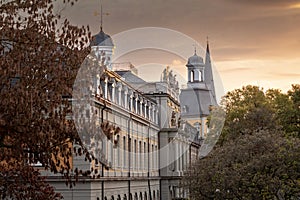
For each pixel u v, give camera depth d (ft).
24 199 97.30
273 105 280.10
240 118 272.72
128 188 216.13
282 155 146.61
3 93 86.69
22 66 88.53
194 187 165.17
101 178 179.93
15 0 90.33
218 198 156.87
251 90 291.38
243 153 157.48
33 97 87.04
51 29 91.40
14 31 89.35
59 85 89.66
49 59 89.71
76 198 171.22
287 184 146.82
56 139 90.33
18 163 96.07
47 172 167.84
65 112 90.89
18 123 86.69
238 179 150.71
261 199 147.74
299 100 270.46
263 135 158.81
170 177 258.78
